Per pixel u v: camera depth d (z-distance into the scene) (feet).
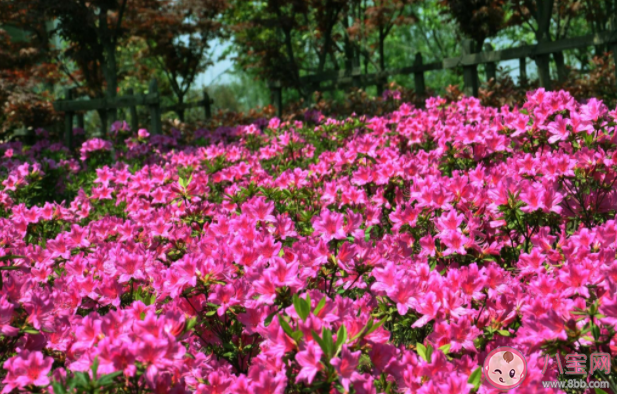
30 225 12.58
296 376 5.49
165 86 65.77
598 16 50.47
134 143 24.47
